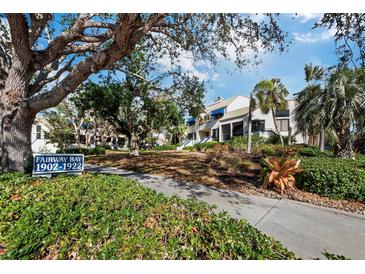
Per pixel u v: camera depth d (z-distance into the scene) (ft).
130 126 51.21
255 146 53.26
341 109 27.45
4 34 21.97
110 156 55.11
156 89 38.14
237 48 22.86
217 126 91.20
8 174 13.24
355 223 12.94
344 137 29.78
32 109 16.99
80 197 8.82
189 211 8.11
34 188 10.05
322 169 18.69
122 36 13.61
